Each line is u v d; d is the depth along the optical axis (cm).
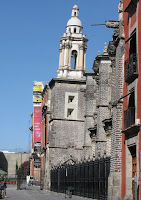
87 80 5112
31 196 4394
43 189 6109
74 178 4181
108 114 4250
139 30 2506
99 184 3272
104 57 4353
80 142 5753
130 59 2605
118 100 2850
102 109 4272
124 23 2883
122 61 2895
